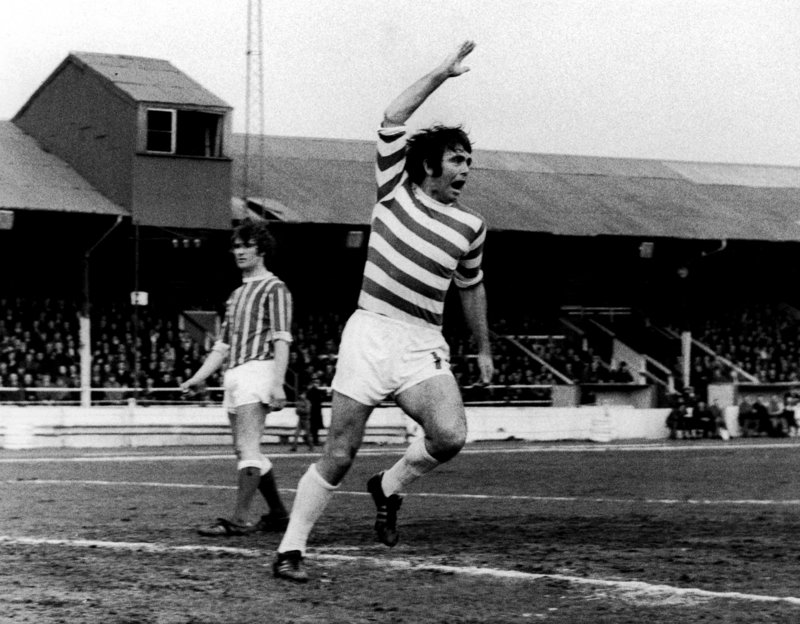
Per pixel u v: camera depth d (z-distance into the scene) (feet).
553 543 31.27
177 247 139.85
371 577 24.59
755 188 191.42
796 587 23.63
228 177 138.00
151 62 145.18
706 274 179.42
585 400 152.15
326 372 140.77
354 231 145.69
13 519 37.81
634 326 173.47
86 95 141.69
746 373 169.58
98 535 32.89
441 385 24.00
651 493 52.16
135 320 128.47
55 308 133.39
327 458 24.16
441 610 21.16
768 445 117.91
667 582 24.31
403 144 24.26
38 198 131.23
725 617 20.35
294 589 23.24
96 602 21.88
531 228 156.66
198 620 20.26
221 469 71.67
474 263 24.59
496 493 52.01
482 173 175.42
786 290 184.03
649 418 144.77
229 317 33.73
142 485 55.31
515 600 22.08
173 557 27.71
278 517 33.71
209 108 136.67
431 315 24.00
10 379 122.11
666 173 192.03
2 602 21.89
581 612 20.89
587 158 192.34
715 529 35.14
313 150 170.40
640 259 169.68
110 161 137.28
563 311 171.32
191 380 33.96
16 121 158.51
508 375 151.43
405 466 25.57
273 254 33.68
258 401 33.06
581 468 73.97
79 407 116.37
